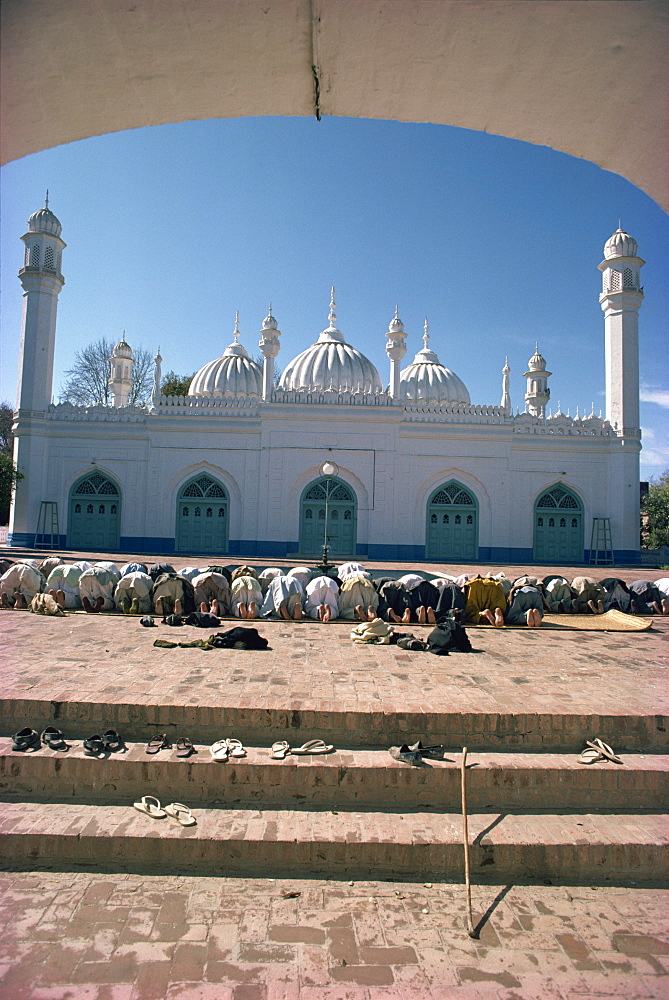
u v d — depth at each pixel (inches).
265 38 75.3
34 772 113.3
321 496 685.9
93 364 1095.6
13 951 78.9
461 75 83.0
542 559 697.6
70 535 702.5
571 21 71.4
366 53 78.8
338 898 92.1
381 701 133.4
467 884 91.2
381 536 680.4
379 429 684.7
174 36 73.3
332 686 145.9
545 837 102.0
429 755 118.1
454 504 692.7
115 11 67.9
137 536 696.4
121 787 112.7
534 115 90.0
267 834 100.3
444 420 690.8
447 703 133.3
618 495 693.3
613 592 288.7
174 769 112.5
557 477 700.7
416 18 72.7
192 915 87.0
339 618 251.0
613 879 100.0
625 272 704.4
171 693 135.6
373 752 120.7
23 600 258.5
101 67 76.5
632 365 703.7
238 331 878.4
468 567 577.6
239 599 254.7
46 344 707.4
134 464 702.5
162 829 101.2
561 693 144.9
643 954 82.3
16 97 76.2
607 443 702.5
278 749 118.2
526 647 205.2
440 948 82.3
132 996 72.4
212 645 190.1
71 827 101.0
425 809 111.3
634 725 127.6
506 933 85.8
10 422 1274.6
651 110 81.6
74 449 704.4
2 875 95.1
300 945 81.7
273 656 179.2
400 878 97.7
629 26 70.3
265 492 683.4
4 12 64.0
